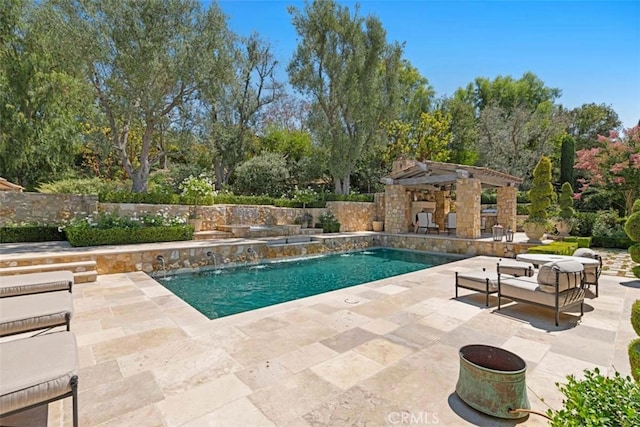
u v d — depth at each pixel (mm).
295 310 4602
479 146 22812
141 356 3174
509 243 10258
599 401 1480
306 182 20297
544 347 3412
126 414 2277
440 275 6992
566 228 12445
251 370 2902
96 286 5988
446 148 24375
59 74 14375
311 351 3285
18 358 2033
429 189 16750
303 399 2463
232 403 2412
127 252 7438
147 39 9766
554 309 4066
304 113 25625
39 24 10695
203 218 12406
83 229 8242
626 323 4125
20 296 3373
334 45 15539
